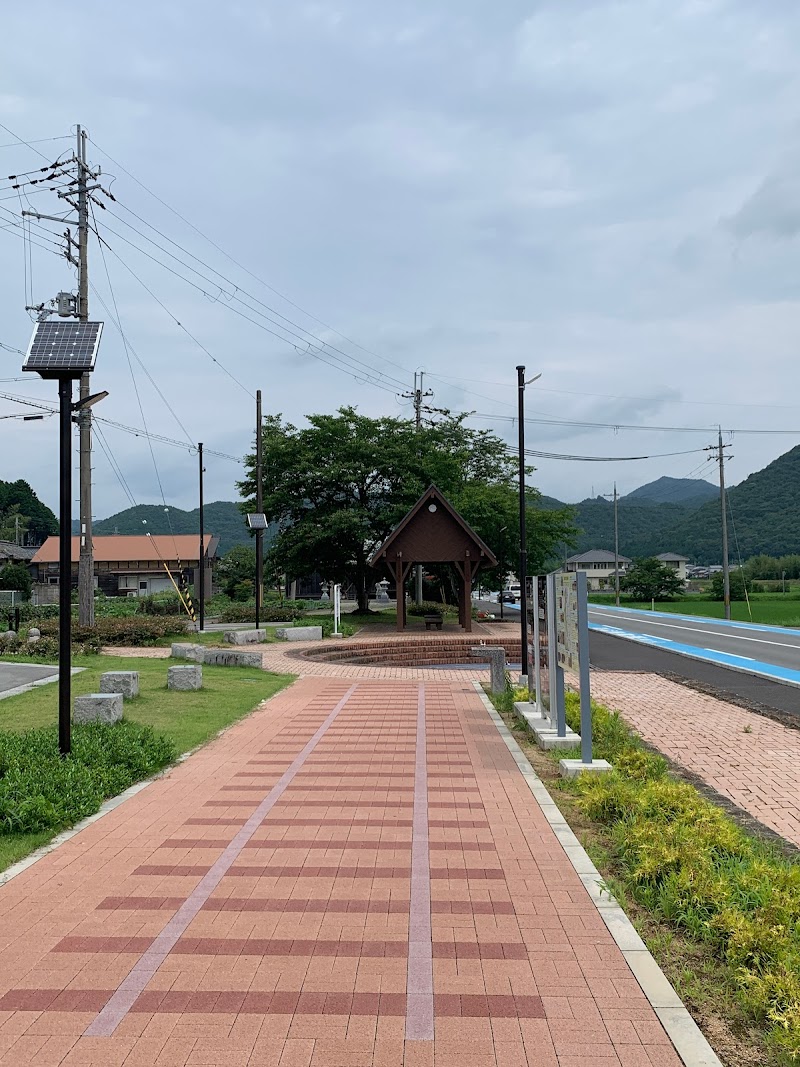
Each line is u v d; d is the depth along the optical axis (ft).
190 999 12.78
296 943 14.80
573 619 30.42
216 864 19.21
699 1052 11.25
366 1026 11.96
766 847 20.26
